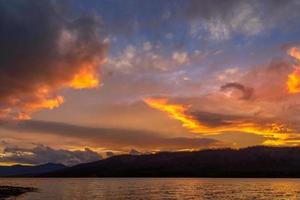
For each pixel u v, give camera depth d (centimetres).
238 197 13438
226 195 14512
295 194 15300
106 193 15412
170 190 18125
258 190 18350
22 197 11675
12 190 14538
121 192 16200
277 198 13050
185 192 16425
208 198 12862
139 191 17112
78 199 11956
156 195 14312
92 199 12062
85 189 18812
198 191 17312
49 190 17125
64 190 17438
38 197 11931
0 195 11938
